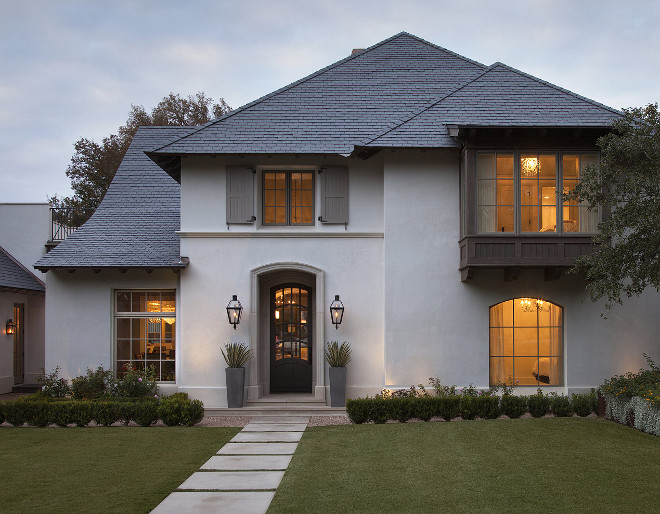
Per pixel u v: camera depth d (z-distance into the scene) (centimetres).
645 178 1017
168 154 1393
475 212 1309
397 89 1585
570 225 1312
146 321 1487
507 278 1368
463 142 1324
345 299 1427
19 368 1878
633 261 1048
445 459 867
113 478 785
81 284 1472
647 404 1034
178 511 652
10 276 1781
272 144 1420
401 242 1394
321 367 1417
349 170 1449
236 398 1379
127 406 1187
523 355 1393
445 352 1375
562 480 759
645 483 746
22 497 700
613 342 1376
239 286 1434
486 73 1523
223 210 1448
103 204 1677
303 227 1461
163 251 1473
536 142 1313
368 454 906
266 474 810
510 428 1065
